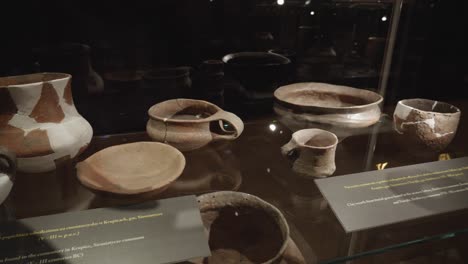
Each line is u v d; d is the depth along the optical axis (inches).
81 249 23.7
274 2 40.0
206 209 28.9
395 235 31.9
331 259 28.5
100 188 26.0
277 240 27.1
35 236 24.2
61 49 34.7
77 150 30.0
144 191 25.8
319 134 34.6
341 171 37.1
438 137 35.8
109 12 34.9
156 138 33.6
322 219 32.6
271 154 40.8
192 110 38.3
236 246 29.8
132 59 37.8
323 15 42.6
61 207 31.2
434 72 51.7
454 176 32.6
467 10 48.0
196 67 40.3
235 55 40.9
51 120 28.6
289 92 40.0
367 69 48.1
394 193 30.4
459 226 33.2
